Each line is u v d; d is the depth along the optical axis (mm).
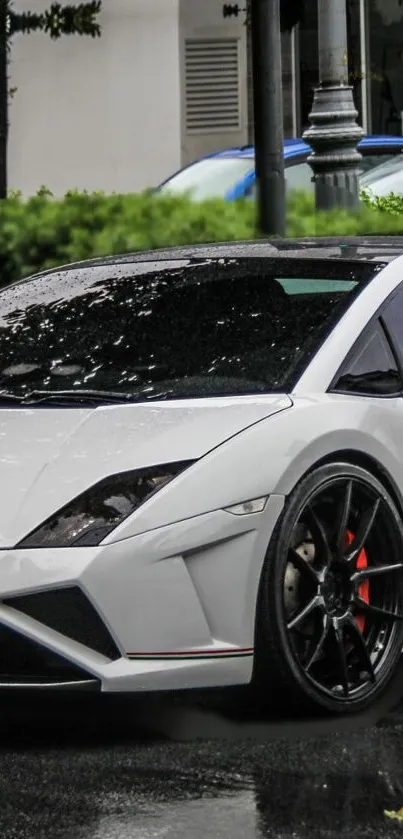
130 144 24094
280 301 7645
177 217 12586
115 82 23922
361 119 25969
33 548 6215
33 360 7641
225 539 6449
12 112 23797
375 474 7172
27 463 6570
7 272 12578
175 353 7449
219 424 6691
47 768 5980
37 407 7117
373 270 7785
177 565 6336
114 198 13117
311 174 20922
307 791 5691
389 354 7477
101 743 6305
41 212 12750
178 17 23984
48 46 23812
